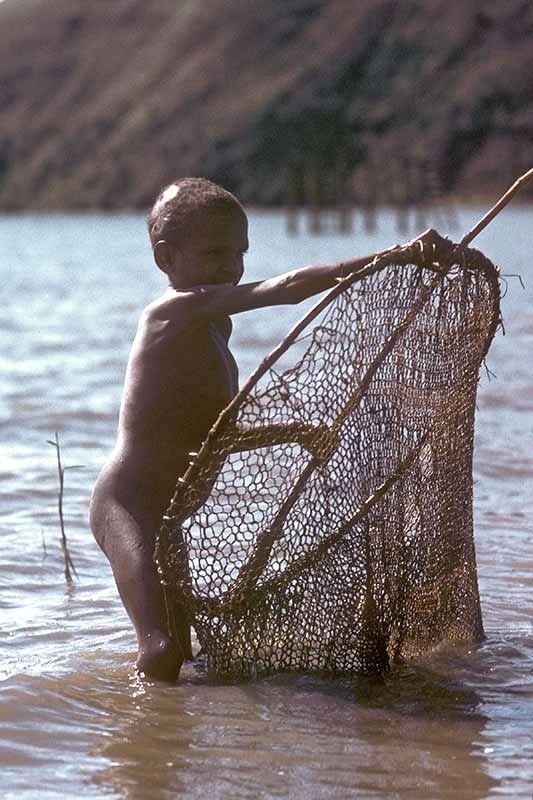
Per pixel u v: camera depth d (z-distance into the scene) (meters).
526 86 135.88
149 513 4.59
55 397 11.24
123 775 3.58
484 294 4.85
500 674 4.64
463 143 131.00
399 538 4.73
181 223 4.66
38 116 190.38
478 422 9.68
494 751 3.81
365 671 4.63
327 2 169.88
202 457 4.25
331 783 3.54
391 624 4.72
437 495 4.88
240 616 4.48
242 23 174.00
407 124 136.25
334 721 4.07
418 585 4.84
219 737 3.90
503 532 6.67
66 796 3.43
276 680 4.50
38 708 4.09
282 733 3.95
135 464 4.62
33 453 8.86
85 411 10.51
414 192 73.94
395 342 4.50
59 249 61.19
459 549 5.01
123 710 4.12
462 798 3.44
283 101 153.25
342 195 73.12
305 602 4.58
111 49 195.62
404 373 4.64
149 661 4.42
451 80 140.75
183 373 4.62
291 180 72.81
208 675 4.51
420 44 147.75
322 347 4.36
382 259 4.26
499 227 68.06
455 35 145.75
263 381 10.89
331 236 69.44
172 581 4.40
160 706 4.17
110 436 9.55
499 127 130.88
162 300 4.68
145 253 55.28
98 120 180.25
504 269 30.31
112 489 4.61
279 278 4.40
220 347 4.73
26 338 16.62
